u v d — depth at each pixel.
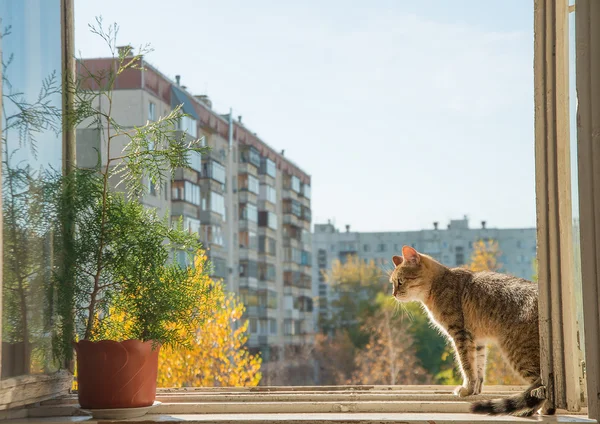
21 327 1.92
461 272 2.54
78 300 2.11
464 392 2.27
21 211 1.94
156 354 2.00
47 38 2.12
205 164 14.78
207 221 14.92
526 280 2.38
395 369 12.54
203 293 2.10
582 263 1.82
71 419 1.95
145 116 9.70
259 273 18.86
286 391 2.35
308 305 19.23
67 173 2.16
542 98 1.95
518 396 1.94
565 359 1.92
